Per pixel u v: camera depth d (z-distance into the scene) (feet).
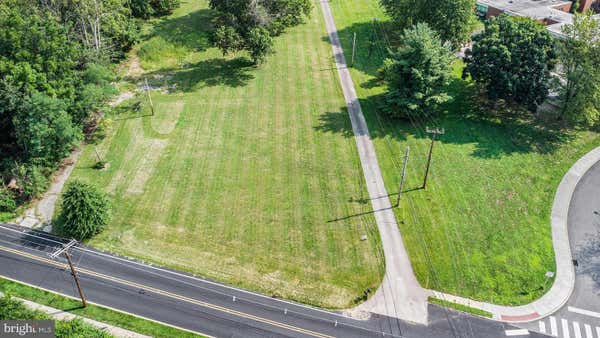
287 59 255.09
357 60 254.06
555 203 169.27
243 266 147.23
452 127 205.05
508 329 130.52
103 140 197.98
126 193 172.55
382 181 177.78
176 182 177.27
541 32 201.05
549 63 198.70
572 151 192.65
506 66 195.31
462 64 244.63
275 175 180.45
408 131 202.69
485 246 152.97
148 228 159.53
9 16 181.37
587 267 147.13
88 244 154.30
